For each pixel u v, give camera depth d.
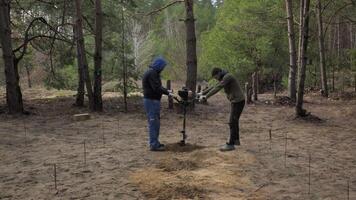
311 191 6.66
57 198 6.29
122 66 16.81
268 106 18.45
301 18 18.55
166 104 18.12
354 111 16.11
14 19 19.00
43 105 17.94
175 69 47.38
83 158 8.61
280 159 8.65
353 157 9.02
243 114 15.84
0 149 9.54
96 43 15.91
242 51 29.38
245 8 28.28
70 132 11.65
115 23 18.81
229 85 9.16
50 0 17.86
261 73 28.89
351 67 25.72
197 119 14.13
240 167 7.86
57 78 20.17
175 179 7.04
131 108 16.94
